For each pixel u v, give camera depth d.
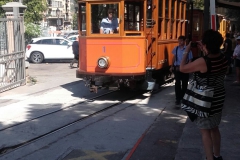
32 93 11.99
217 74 4.41
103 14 10.37
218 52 4.44
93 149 6.41
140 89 10.98
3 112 9.17
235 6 13.91
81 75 10.74
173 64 9.56
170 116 8.62
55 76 16.41
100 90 12.45
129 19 10.38
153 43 11.06
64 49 23.09
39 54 23.03
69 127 7.81
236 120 7.49
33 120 8.38
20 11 13.94
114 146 6.56
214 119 4.53
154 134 7.14
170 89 12.74
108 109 9.57
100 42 10.37
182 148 5.86
